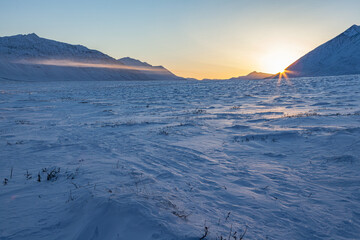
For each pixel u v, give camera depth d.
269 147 9.34
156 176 6.17
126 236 3.20
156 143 10.20
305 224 4.01
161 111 22.64
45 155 8.25
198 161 7.69
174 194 4.99
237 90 54.19
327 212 4.40
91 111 23.48
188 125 14.48
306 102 24.58
